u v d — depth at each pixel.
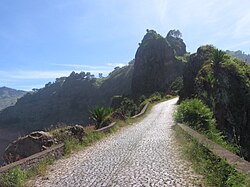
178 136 17.00
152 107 51.22
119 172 9.60
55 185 8.64
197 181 7.83
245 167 6.72
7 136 154.25
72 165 11.55
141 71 128.25
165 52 128.88
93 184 8.39
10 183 8.44
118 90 180.00
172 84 98.56
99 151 14.66
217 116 31.56
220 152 8.73
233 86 33.09
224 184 6.76
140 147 14.82
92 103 182.62
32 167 10.45
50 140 14.60
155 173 9.11
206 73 39.84
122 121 29.31
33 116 181.88
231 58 39.94
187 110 22.53
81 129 17.91
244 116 30.69
